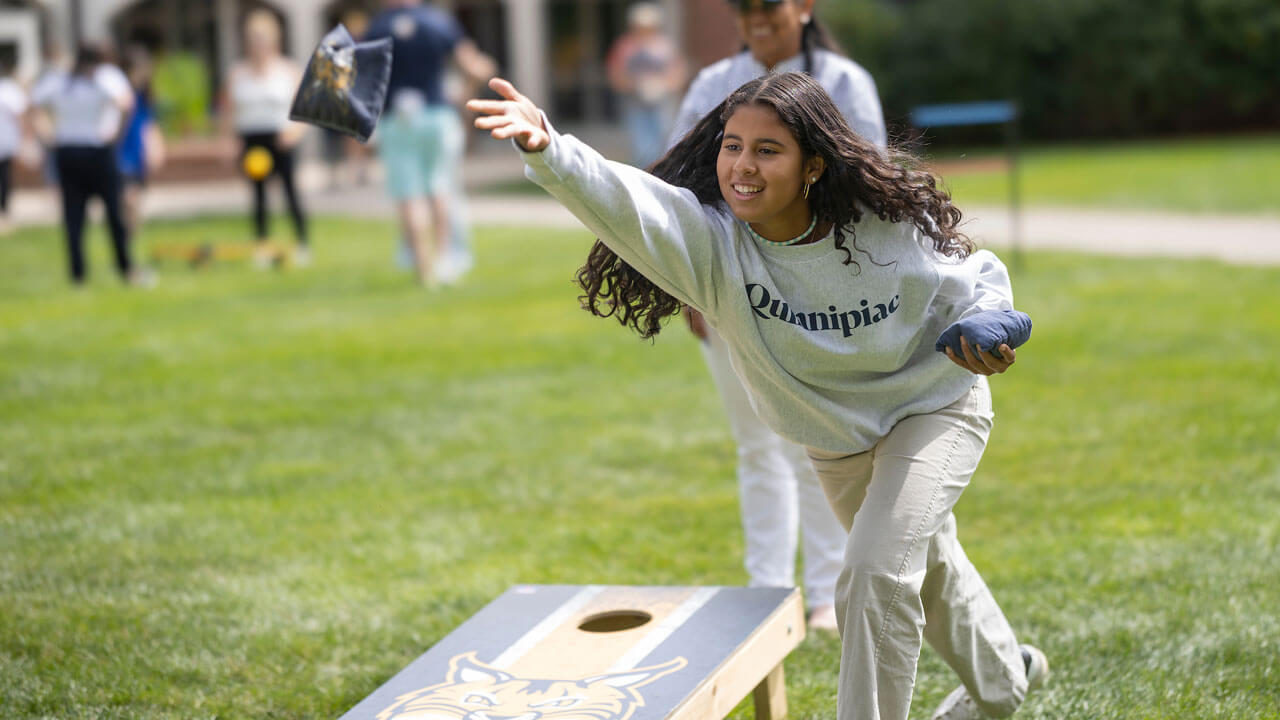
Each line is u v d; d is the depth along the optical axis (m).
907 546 4.27
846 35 40.38
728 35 39.44
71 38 39.78
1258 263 16.00
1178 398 9.91
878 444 4.55
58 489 8.62
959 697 4.96
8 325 14.80
